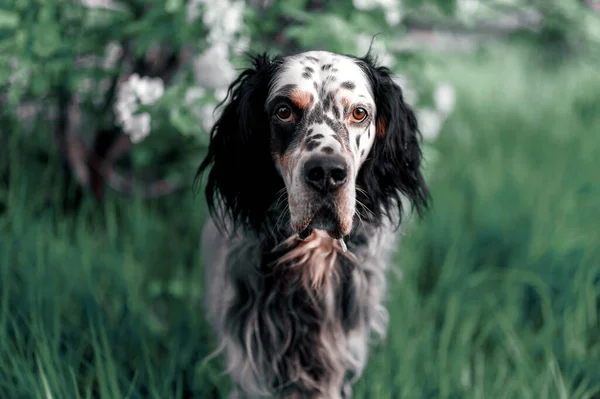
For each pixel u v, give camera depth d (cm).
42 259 270
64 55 273
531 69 607
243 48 268
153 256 307
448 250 313
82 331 241
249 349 199
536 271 302
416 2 296
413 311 265
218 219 204
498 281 301
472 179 394
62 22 278
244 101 187
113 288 272
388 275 253
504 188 372
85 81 321
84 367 228
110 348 230
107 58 308
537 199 354
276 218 193
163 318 276
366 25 274
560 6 391
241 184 193
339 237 168
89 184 341
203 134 308
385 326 232
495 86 682
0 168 333
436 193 365
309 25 263
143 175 373
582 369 243
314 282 198
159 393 213
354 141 177
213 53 257
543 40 453
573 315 271
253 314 199
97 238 312
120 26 285
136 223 310
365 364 221
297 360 202
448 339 247
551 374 230
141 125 268
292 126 174
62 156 337
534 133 518
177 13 252
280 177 188
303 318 201
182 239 331
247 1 312
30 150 348
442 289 288
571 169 417
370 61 198
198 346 248
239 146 191
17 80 282
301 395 205
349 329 204
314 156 162
